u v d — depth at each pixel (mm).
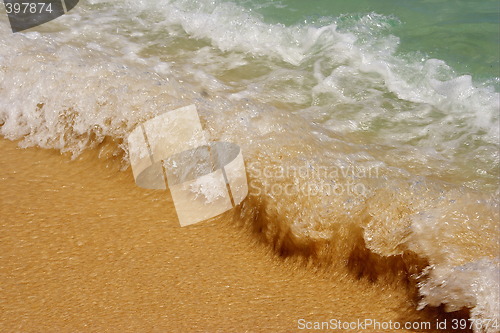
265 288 3961
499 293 3635
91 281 4012
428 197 4223
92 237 4375
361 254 4023
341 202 4219
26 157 5234
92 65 5852
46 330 3645
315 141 4887
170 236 4379
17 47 6242
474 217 4066
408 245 3938
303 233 4176
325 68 6199
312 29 6797
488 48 6488
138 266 4133
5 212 4617
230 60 6391
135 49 6539
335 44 6582
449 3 7402
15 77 5824
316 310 3785
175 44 6672
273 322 3699
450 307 3670
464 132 5273
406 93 5824
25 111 5590
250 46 6609
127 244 4309
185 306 3824
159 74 5914
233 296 3900
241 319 3723
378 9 7238
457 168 4820
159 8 7379
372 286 3922
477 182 4648
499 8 7258
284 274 4066
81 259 4195
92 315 3758
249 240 4320
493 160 4906
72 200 4734
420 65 6238
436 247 3896
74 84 5590
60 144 5297
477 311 3613
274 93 5812
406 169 4805
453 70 6160
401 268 3898
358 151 4859
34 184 4918
